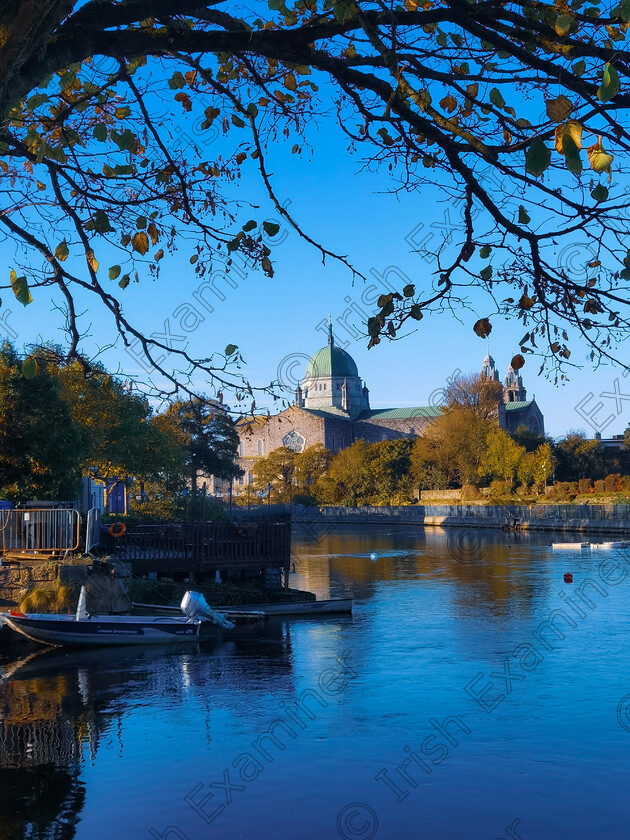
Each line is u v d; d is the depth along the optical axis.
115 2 5.30
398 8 5.24
